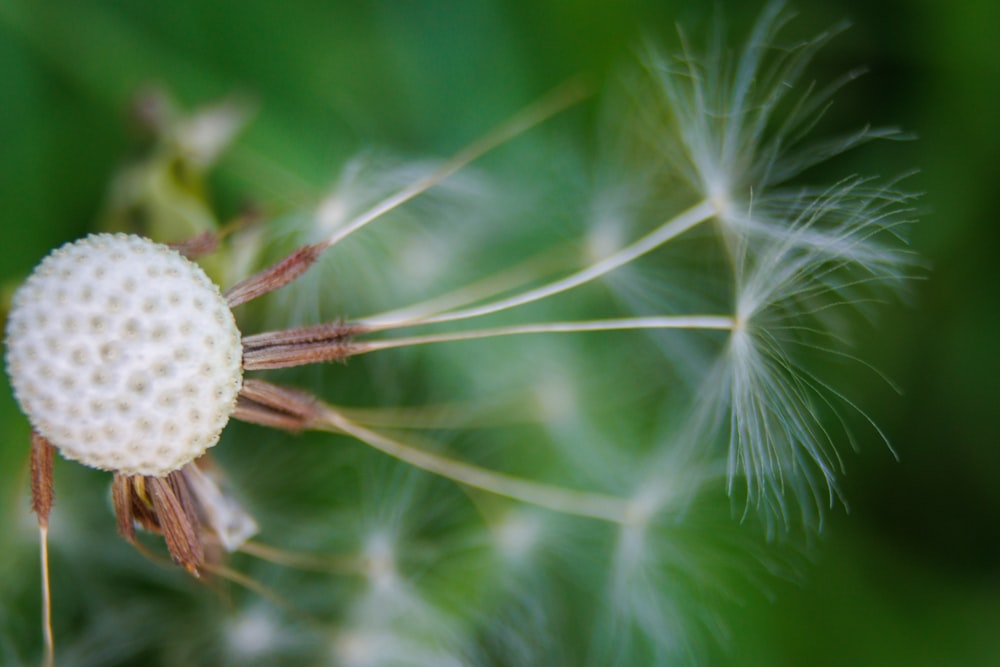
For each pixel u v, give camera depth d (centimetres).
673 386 11
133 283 9
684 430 10
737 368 9
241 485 10
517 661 11
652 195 10
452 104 11
